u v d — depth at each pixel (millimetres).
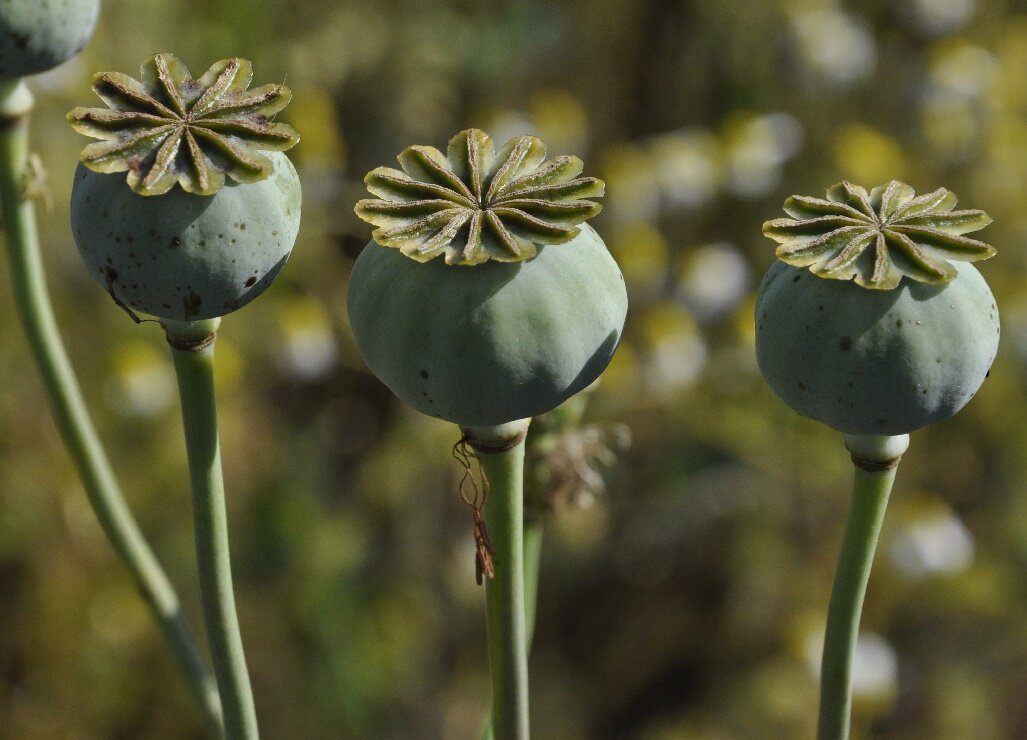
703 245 2014
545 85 2150
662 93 2125
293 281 1883
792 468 1853
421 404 667
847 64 1993
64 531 1732
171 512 1778
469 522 1897
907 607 1923
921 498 1812
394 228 657
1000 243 1924
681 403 1855
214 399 686
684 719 1911
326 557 1875
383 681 1894
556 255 662
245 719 702
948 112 1962
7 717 1742
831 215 671
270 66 1937
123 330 1750
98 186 666
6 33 715
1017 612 1926
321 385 2039
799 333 667
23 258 742
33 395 1705
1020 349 1860
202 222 663
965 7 2002
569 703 1982
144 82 670
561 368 662
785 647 1854
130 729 1808
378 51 2010
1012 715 1977
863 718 1832
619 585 1982
